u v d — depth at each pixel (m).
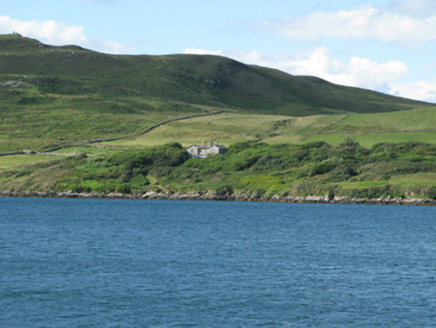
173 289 68.38
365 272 80.06
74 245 103.75
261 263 86.19
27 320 56.44
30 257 89.12
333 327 55.66
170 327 54.88
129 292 66.81
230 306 61.72
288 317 58.41
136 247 101.88
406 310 61.09
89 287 69.06
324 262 87.94
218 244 107.44
